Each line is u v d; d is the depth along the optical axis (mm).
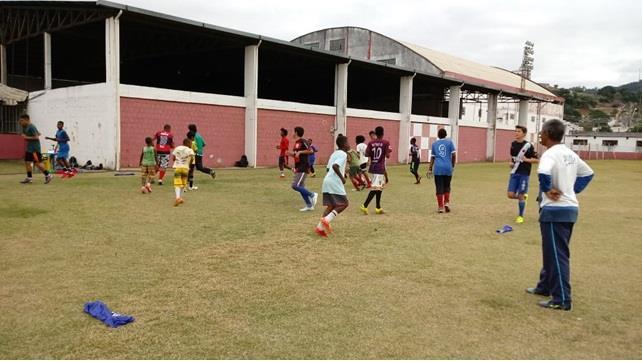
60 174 15977
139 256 6449
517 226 9188
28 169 13188
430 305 4906
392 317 4566
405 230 8570
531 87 51562
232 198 11766
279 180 16312
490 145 40688
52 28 21016
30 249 6660
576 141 63781
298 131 10242
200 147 15266
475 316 4645
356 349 3883
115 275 5641
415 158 17203
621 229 9195
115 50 18047
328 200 8000
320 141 26625
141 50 26750
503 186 17172
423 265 6355
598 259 6902
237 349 3842
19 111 22875
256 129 22969
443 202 10664
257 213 9828
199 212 9742
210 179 16078
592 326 4469
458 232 8531
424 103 39781
